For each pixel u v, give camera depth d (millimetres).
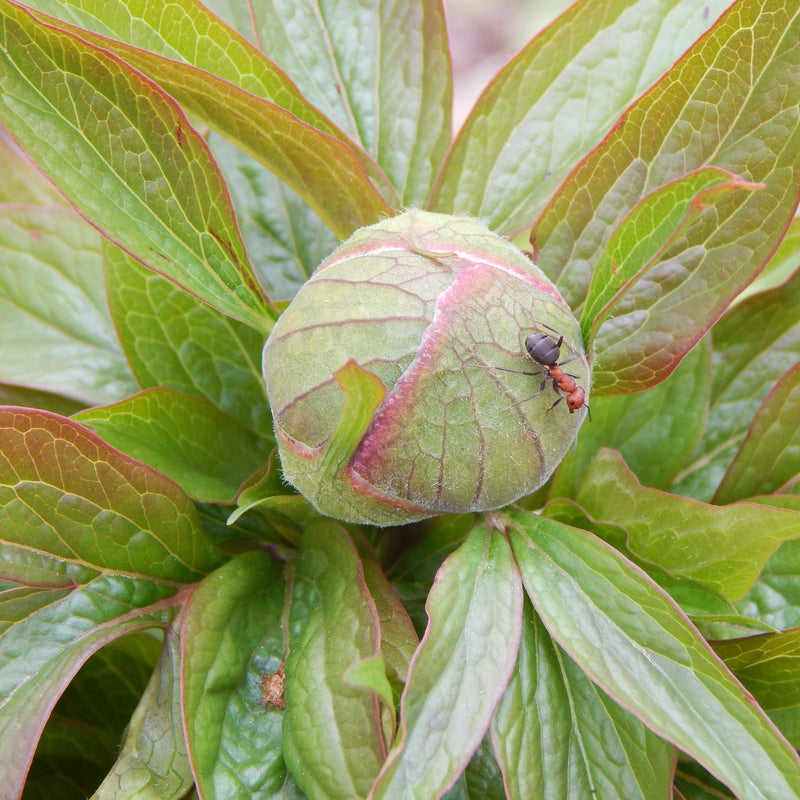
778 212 206
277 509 211
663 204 197
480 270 194
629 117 208
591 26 224
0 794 193
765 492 222
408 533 221
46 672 199
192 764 193
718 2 225
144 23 213
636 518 211
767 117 205
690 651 191
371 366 191
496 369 192
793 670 204
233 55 215
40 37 200
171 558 208
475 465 194
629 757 197
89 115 204
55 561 203
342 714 193
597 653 193
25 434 198
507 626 195
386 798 183
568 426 200
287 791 196
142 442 216
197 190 208
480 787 206
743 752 186
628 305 212
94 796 198
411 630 202
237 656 203
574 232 214
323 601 204
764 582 222
